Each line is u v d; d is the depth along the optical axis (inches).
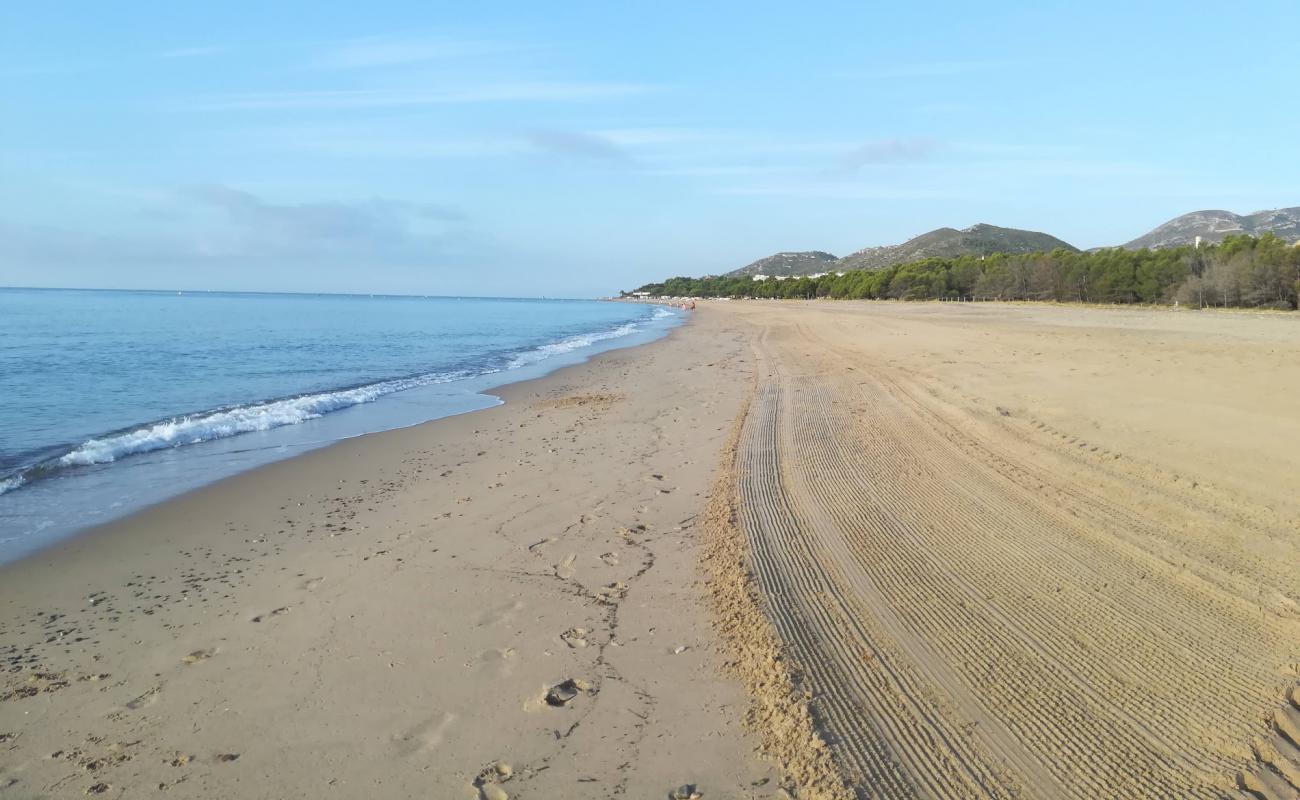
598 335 1690.5
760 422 442.6
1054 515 247.3
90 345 1076.5
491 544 261.3
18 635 197.9
